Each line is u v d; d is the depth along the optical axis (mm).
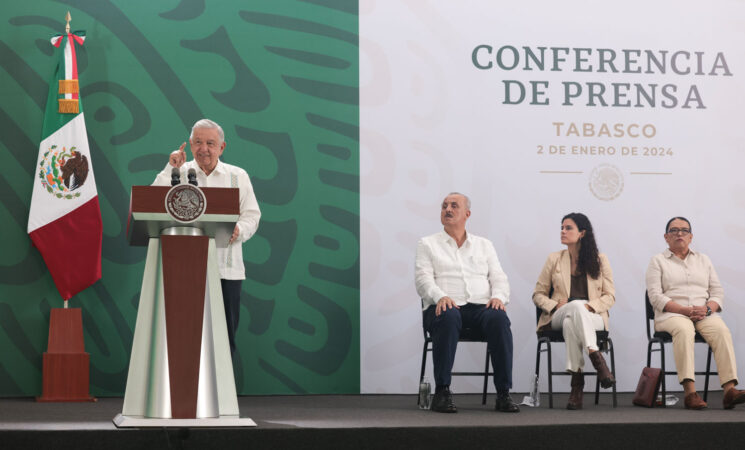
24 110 5449
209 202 3219
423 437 3545
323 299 5652
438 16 5848
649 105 6035
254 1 5695
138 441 3223
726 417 4059
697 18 6117
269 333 5586
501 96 5887
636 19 6062
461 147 5828
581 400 4715
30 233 5312
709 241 6012
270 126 5668
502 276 4906
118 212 5508
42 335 5383
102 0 5559
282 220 5645
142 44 5578
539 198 5879
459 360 5695
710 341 5000
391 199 5750
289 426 3451
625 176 5969
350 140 5734
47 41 5492
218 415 3309
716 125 6086
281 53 5703
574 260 5316
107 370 5426
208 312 3346
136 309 5492
